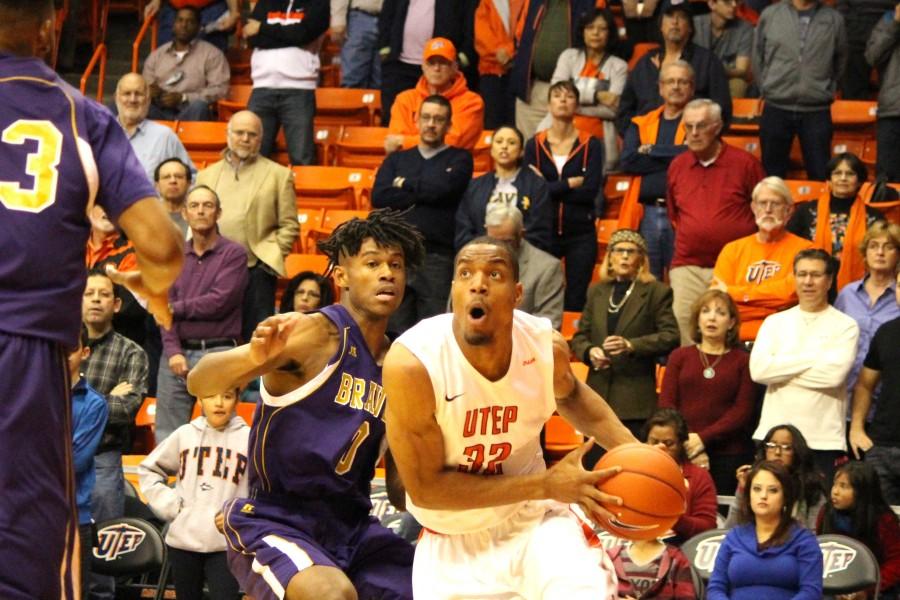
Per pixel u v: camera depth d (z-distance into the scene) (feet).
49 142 11.75
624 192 40.70
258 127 36.63
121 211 11.99
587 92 40.88
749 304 32.32
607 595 15.15
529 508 16.20
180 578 26.66
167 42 47.83
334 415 17.92
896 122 40.42
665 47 40.09
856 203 34.83
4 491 11.33
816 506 27.58
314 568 17.25
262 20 43.16
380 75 47.26
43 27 12.14
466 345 15.29
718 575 24.57
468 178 36.14
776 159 40.93
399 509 18.79
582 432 16.93
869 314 31.24
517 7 44.57
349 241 18.17
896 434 28.63
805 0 40.19
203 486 26.76
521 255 33.14
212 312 32.99
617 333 30.94
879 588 25.84
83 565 25.13
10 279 11.52
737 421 29.25
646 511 14.70
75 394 25.39
